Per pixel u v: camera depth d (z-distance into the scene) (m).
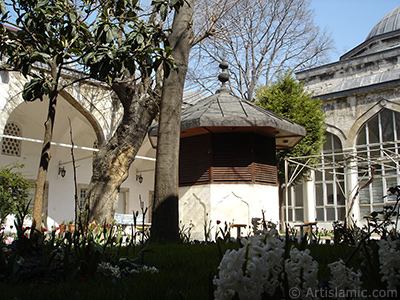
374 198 20.61
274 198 10.23
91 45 6.53
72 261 3.94
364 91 20.83
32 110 17.69
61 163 19.09
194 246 6.21
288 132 10.12
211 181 9.79
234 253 1.69
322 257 4.78
